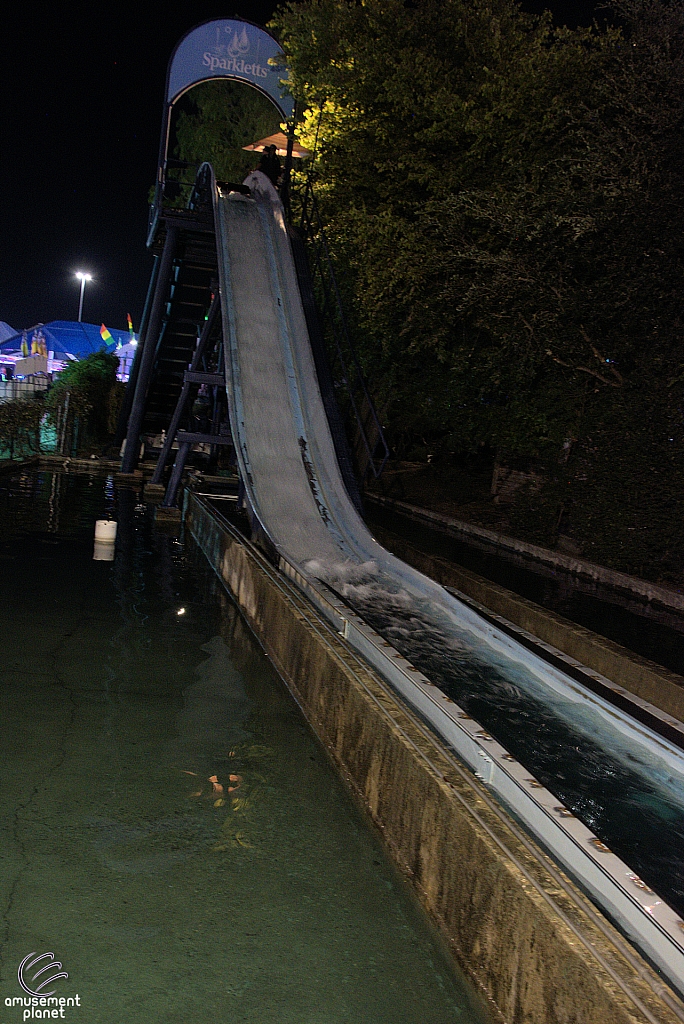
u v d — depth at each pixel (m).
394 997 3.18
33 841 4.05
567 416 14.63
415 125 17.83
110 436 34.72
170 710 5.98
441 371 18.73
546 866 3.08
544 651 7.93
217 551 11.12
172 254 20.80
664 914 2.85
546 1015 2.72
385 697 4.76
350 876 3.99
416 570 9.60
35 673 6.47
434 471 24.06
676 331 12.50
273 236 17.66
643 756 5.38
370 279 18.12
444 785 3.68
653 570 12.66
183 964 3.28
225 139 39.59
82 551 11.45
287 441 12.91
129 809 4.46
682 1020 2.32
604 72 14.24
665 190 12.45
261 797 4.75
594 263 14.30
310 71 20.45
